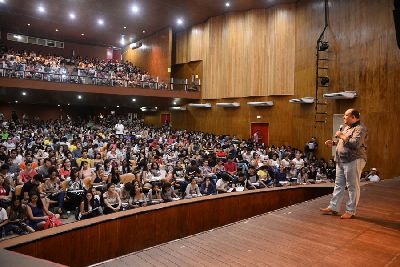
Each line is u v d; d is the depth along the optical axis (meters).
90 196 6.80
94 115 28.73
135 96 19.69
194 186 8.16
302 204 4.43
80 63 23.56
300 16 15.49
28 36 26.59
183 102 22.33
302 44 15.26
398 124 9.80
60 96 19.61
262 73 17.39
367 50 11.32
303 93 15.09
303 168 11.22
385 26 10.46
